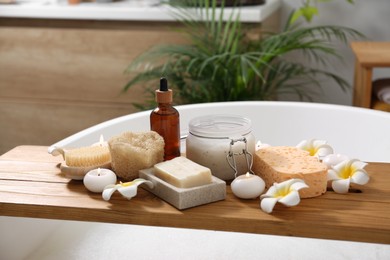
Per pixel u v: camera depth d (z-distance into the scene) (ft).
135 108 11.03
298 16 11.00
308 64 12.04
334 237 3.85
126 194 4.14
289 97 12.08
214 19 9.62
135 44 10.66
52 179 4.65
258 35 10.04
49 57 11.11
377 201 4.18
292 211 4.03
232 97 9.64
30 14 10.77
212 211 4.05
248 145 4.59
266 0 11.27
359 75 10.18
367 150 6.97
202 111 7.34
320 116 7.27
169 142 4.77
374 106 9.64
